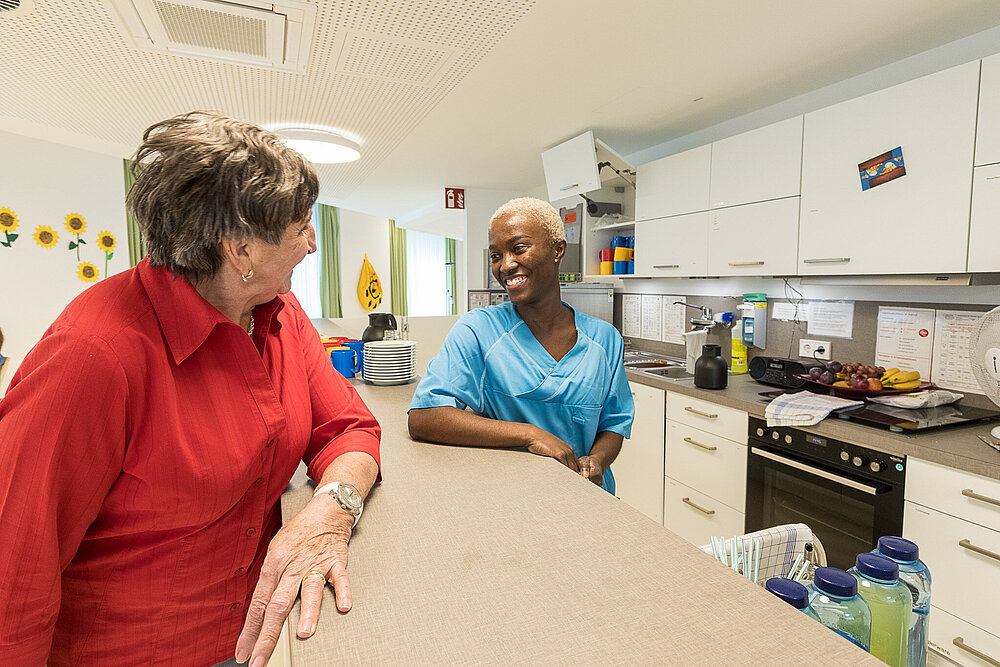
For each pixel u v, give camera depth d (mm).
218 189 579
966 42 1902
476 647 450
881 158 1910
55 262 3959
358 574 566
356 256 6387
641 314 3713
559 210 3783
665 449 2658
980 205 1649
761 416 2105
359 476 739
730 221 2527
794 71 2172
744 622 479
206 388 680
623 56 1986
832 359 2461
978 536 1456
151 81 2127
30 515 547
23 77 2078
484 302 4762
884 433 1714
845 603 506
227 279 661
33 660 569
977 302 1940
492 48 1886
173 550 716
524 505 744
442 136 3023
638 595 524
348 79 2139
